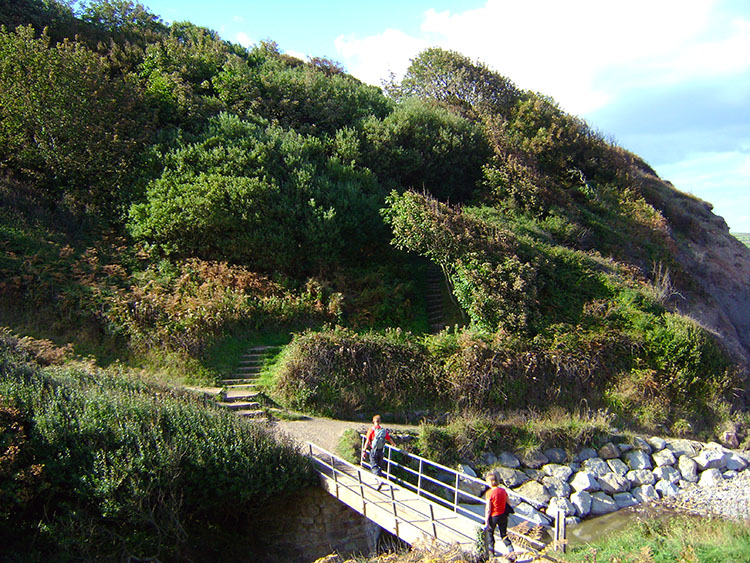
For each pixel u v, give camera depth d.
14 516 9.75
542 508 13.70
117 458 10.28
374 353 16.66
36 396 11.12
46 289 17.39
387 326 20.05
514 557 8.81
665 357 18.50
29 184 21.84
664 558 9.02
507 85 37.62
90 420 10.76
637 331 19.23
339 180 23.23
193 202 19.73
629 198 30.48
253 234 20.25
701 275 29.41
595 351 18.11
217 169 20.97
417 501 11.41
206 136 22.75
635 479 15.09
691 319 20.77
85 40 29.62
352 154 24.97
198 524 11.41
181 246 20.41
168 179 20.69
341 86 30.75
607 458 15.45
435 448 14.41
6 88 21.22
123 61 28.73
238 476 11.23
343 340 16.62
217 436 11.57
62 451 10.25
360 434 14.07
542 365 17.33
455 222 20.72
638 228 28.36
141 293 17.84
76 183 22.11
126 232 21.12
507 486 14.09
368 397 16.06
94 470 10.05
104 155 21.84
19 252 18.47
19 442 10.02
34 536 9.73
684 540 9.46
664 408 17.48
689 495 14.70
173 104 24.88
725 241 34.31
